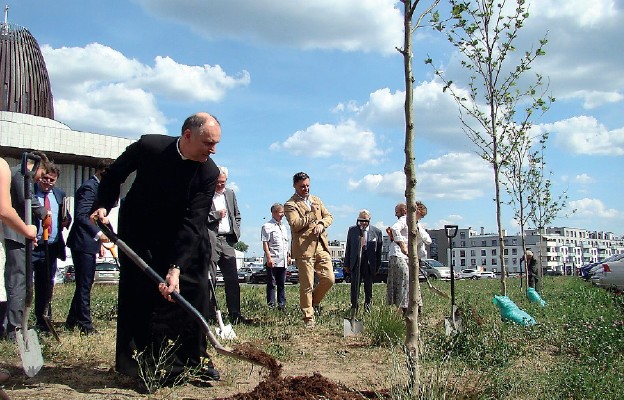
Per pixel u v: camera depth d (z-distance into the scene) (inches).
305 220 342.6
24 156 200.2
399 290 354.0
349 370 224.4
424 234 362.3
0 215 176.9
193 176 191.2
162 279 182.2
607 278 711.7
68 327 303.9
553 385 188.1
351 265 406.0
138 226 193.8
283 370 223.1
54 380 197.0
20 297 252.2
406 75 173.3
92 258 293.7
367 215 411.8
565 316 362.0
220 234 357.4
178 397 178.9
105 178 197.2
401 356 195.9
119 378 200.2
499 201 402.3
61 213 301.0
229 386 193.8
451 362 200.5
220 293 650.8
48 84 1582.2
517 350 259.6
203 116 186.1
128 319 189.5
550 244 6653.5
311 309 344.5
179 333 191.0
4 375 185.8
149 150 191.3
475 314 300.8
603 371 207.0
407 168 170.4
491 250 6515.8
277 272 453.7
